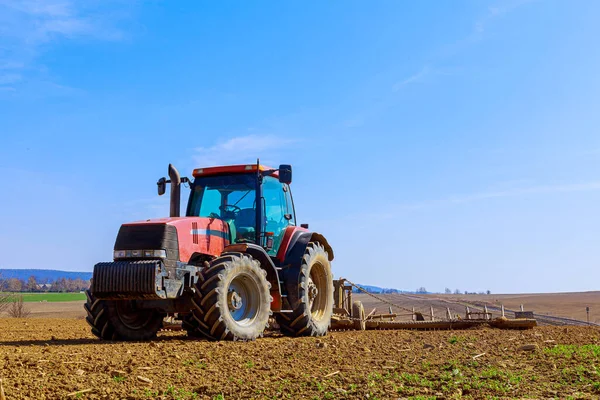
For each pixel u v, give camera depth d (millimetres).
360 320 12281
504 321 11859
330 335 10875
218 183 10641
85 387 5438
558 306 69938
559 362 6586
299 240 10852
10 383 5441
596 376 5711
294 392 5348
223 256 9227
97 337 10062
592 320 45938
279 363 6816
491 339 9391
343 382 5711
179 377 5918
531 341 9039
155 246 8594
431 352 7773
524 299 100062
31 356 6836
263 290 9555
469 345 8391
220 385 5633
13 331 11562
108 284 8422
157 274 8359
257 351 7719
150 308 9211
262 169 10539
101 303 9062
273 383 5703
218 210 10500
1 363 6312
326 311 11273
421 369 6371
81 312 40250
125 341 9023
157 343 8297
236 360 6957
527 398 4984
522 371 6141
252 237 10258
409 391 5289
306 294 10508
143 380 5707
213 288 8680
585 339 9391
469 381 5652
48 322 15328
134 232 8758
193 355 7207
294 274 10430
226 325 8773
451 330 11672
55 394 5191
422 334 10578
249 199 10414
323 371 6309
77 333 11070
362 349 8133
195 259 9469
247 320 9344
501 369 6262
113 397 5148
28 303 61938
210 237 9555
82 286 117750
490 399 4938
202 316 8719
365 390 5324
